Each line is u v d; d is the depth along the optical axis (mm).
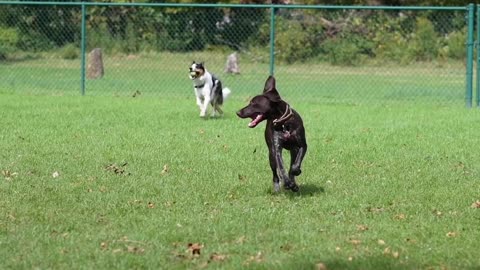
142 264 6891
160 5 21672
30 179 10531
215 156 12414
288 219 8531
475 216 8781
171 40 31047
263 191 9977
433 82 27688
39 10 29891
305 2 40281
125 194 9719
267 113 9273
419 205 9289
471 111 19562
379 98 23422
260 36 31047
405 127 16203
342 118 17781
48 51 30141
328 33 30031
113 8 30891
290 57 30391
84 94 22984
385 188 10203
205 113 17641
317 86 26359
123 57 31016
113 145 13391
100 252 7230
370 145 13695
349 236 7867
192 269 6793
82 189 9961
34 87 25125
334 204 9227
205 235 7852
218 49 31234
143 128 15570
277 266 6824
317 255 7188
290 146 9469
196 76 17328
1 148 12922
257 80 28141
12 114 17438
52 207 9016
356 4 40469
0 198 9406
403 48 29562
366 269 6801
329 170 11414
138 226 8195
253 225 8234
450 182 10672
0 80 26828
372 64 29688
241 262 6965
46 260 6980
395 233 7988
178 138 14289
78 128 15383
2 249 7305
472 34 20734
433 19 30562
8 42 29781
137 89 25141
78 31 30547
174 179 10641
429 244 7633
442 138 14633
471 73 20844
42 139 13914
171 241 7648
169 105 20078
